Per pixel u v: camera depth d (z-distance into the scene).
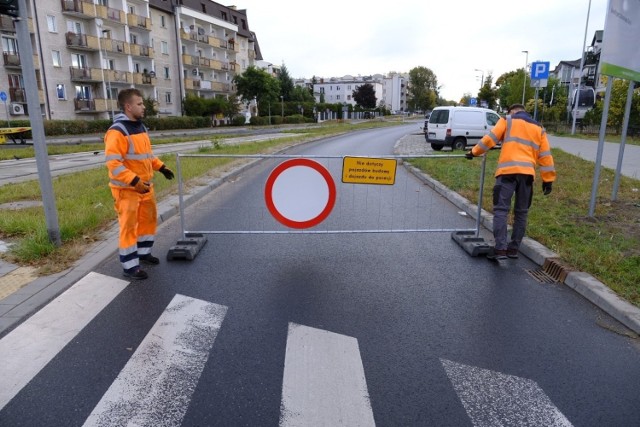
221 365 3.30
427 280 4.99
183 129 47.31
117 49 45.62
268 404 2.87
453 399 2.94
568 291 4.70
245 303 4.35
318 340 3.67
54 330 3.78
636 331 3.83
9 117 36.22
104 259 5.41
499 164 5.48
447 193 9.48
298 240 6.50
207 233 6.42
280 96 84.00
